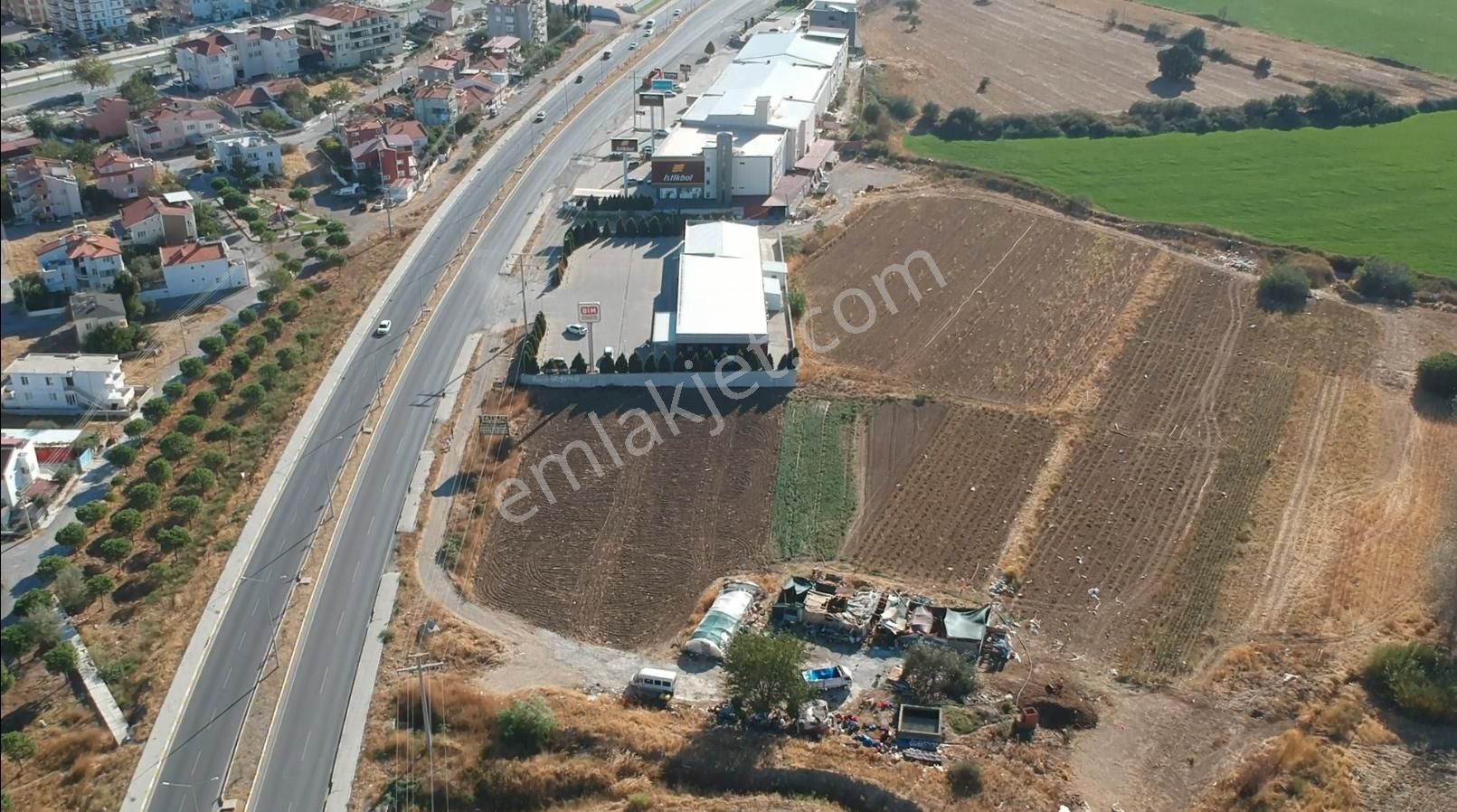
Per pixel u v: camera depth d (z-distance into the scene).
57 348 134.88
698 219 165.12
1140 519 106.25
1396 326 139.88
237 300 146.62
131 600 97.38
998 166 189.75
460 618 94.69
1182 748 81.69
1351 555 100.81
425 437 118.69
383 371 130.12
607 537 104.31
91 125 193.62
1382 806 76.25
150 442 117.38
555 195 175.38
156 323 141.00
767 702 81.88
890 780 77.81
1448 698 83.44
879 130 198.12
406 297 145.88
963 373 130.00
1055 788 77.69
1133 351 134.75
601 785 79.00
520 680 88.12
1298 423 120.69
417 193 178.50
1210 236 161.25
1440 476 112.00
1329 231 164.25
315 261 156.75
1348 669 88.00
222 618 94.69
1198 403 124.38
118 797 78.88
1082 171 187.75
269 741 83.19
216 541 103.44
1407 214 169.75
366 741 83.25
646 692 86.25
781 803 76.94
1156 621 94.06
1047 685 86.56
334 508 108.06
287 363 129.88
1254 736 82.56
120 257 146.00
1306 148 196.00
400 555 102.12
